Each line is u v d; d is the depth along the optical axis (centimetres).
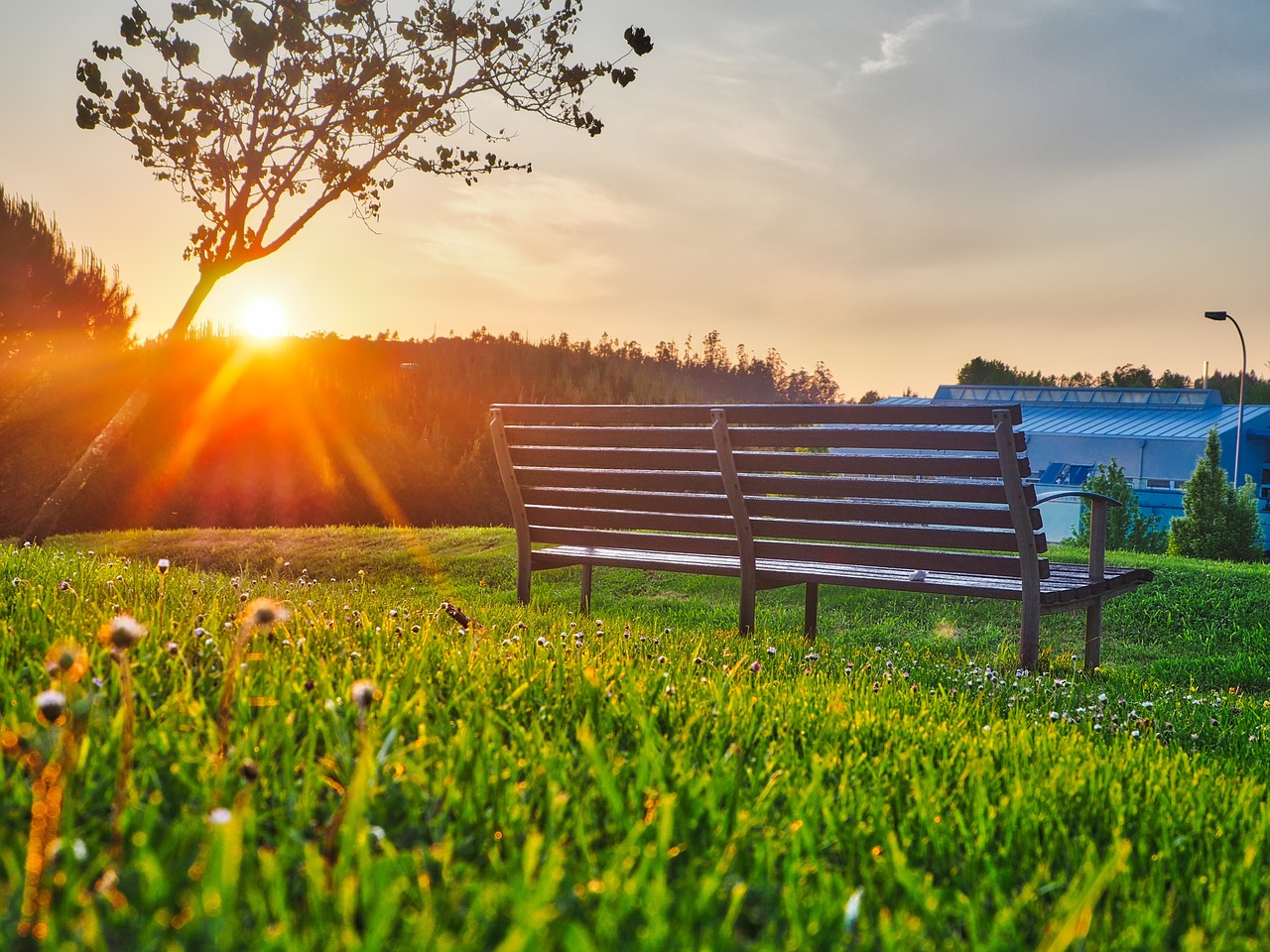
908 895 162
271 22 1343
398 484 2497
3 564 562
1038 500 531
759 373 11538
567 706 277
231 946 124
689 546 638
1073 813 236
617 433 635
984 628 769
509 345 4359
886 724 306
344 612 442
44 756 177
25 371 2159
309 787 178
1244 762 387
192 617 346
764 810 195
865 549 573
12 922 127
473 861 168
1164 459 4353
